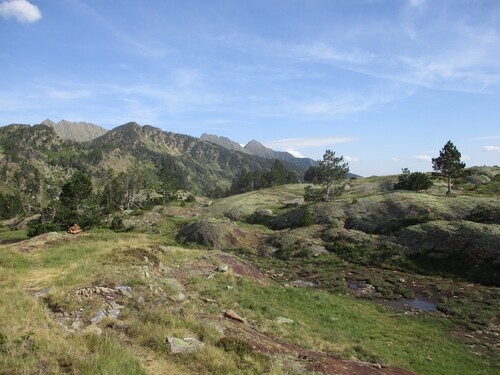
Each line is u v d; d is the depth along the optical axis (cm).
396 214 5581
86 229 6400
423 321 2539
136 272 2088
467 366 1816
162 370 1068
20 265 2380
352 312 2636
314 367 1367
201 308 1853
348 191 9294
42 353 990
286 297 2745
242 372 1146
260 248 5350
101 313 1439
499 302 2838
